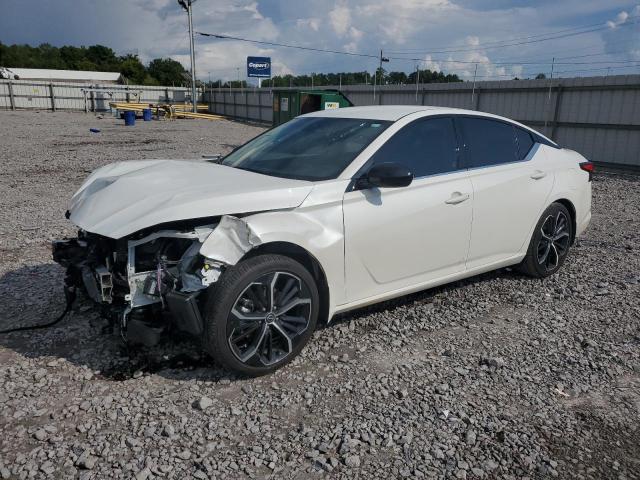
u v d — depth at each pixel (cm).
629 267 590
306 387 342
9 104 4694
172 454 276
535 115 1650
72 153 1616
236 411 313
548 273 545
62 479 257
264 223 338
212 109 4706
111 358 369
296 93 2116
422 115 438
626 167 1412
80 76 8531
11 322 419
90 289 362
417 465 275
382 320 442
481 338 416
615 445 295
